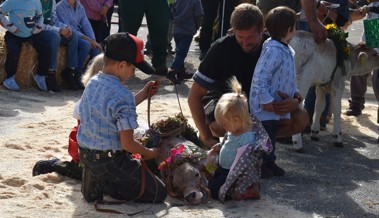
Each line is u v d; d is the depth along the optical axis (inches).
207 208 216.1
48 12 401.7
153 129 234.4
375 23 309.9
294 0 358.6
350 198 234.2
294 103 240.7
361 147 313.4
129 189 215.2
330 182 252.2
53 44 387.5
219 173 227.8
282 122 253.0
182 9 435.2
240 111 219.1
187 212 210.8
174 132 233.8
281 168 261.6
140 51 211.5
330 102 336.8
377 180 258.5
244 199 224.4
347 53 301.1
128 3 439.8
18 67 388.5
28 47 387.2
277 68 241.9
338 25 335.3
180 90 411.2
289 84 245.8
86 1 464.1
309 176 258.8
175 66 438.3
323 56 296.4
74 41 402.6
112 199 219.8
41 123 311.3
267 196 231.5
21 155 262.8
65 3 418.0
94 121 210.1
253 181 223.6
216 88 253.1
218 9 487.5
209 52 249.8
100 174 212.7
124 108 207.0
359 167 277.0
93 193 215.8
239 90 223.5
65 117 328.2
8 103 353.4
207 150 249.0
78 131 216.7
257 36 239.3
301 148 294.0
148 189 215.6
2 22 380.5
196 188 217.9
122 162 212.8
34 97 373.7
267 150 221.6
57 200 216.1
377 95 351.3
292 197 231.9
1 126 305.1
